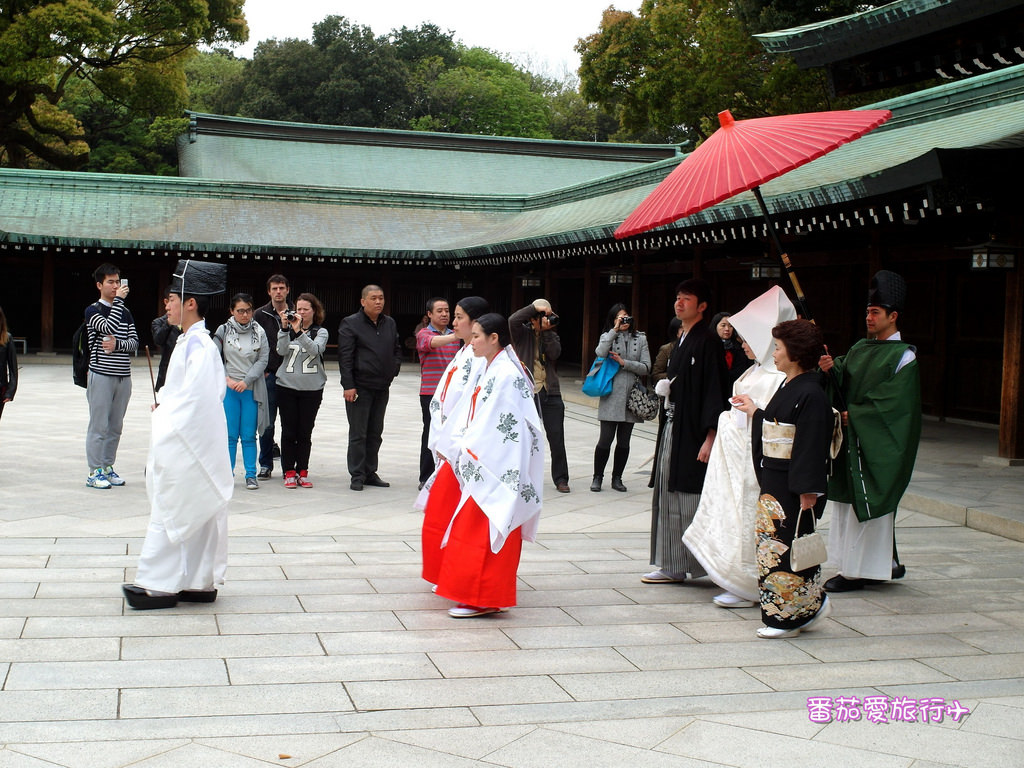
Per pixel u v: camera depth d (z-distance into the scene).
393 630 4.52
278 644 4.25
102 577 5.19
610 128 55.34
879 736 3.42
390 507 7.55
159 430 4.55
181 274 4.71
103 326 7.73
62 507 7.02
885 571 5.43
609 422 8.48
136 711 3.46
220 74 58.09
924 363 14.66
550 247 19.22
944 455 10.65
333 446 10.77
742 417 5.05
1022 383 9.73
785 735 3.42
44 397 14.84
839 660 4.29
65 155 35.06
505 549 4.73
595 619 4.81
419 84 49.81
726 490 5.05
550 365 8.58
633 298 17.95
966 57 8.59
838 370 5.49
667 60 28.84
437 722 3.47
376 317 8.31
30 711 3.42
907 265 14.93
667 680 3.98
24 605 4.63
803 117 4.66
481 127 50.94
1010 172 7.99
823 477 4.44
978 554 6.50
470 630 4.57
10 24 28.02
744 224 13.02
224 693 3.67
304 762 3.11
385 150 32.66
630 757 3.22
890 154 12.98
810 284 16.70
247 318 8.05
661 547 5.50
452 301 26.88
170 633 4.33
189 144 31.33
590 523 7.27
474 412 4.86
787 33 9.52
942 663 4.26
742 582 4.98
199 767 3.04
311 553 5.97
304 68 46.75
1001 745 3.36
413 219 27.27
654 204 4.74
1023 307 9.61
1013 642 4.58
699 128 31.47
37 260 24.19
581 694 3.80
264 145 31.83
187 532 4.60
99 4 28.48
